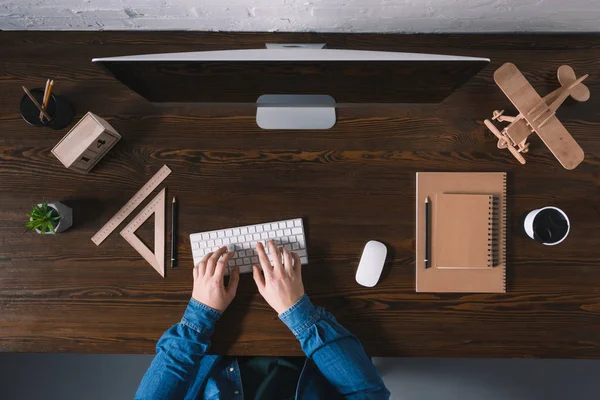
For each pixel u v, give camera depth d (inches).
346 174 40.2
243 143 40.2
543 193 40.0
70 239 39.6
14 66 40.2
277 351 38.9
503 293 39.5
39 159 40.0
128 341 39.4
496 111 38.8
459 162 40.2
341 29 39.3
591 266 39.6
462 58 27.2
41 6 34.1
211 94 34.0
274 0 32.6
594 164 40.1
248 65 27.8
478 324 39.4
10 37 40.1
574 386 56.6
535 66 40.2
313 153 40.3
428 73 29.3
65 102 38.8
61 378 56.9
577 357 39.3
